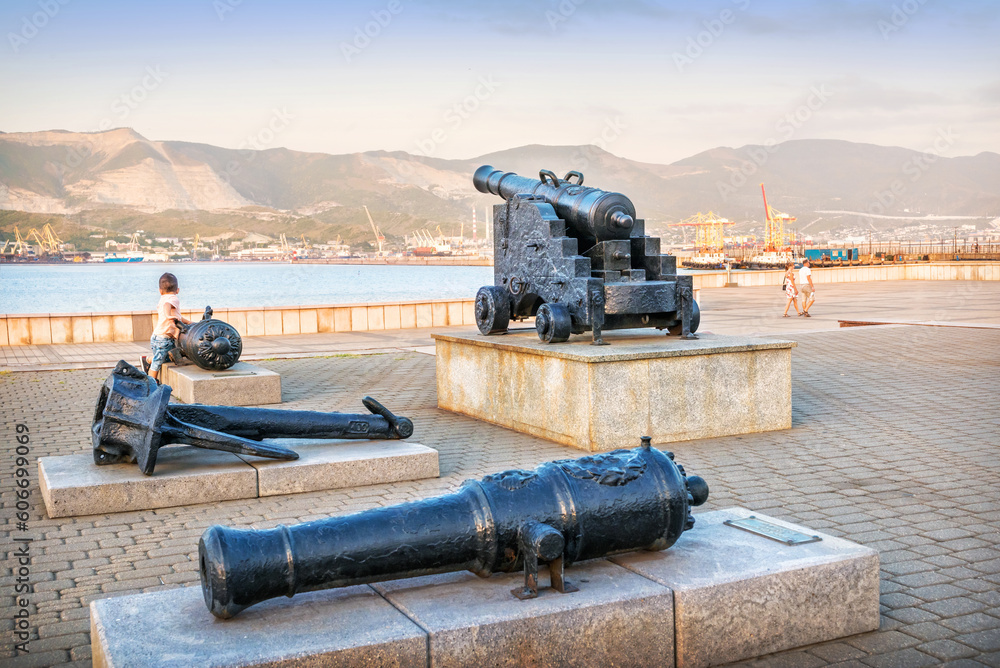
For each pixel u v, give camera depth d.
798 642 3.40
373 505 5.72
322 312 20.52
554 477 3.29
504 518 3.13
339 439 6.83
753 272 39.91
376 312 21.06
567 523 3.18
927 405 9.24
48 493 5.51
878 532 4.96
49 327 18.34
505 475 3.29
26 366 14.12
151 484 5.67
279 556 2.86
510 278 9.16
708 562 3.42
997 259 65.69
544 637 2.95
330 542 2.92
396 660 2.75
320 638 2.75
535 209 8.66
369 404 6.87
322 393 11.03
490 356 8.79
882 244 94.00
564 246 8.29
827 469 6.53
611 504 3.26
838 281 41.50
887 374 11.59
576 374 7.38
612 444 7.32
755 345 7.88
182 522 5.37
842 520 5.20
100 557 4.72
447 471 6.69
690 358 7.61
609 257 8.44
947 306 24.97
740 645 3.27
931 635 3.54
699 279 38.72
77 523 5.38
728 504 5.57
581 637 3.00
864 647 3.42
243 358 15.13
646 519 3.32
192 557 4.71
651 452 3.52
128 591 4.21
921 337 16.17
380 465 6.29
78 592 4.20
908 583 4.14
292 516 5.47
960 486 5.97
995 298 28.55
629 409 7.37
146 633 2.80
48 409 9.91
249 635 2.78
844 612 3.49
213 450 6.59
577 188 8.78
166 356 10.71
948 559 4.48
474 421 8.99
